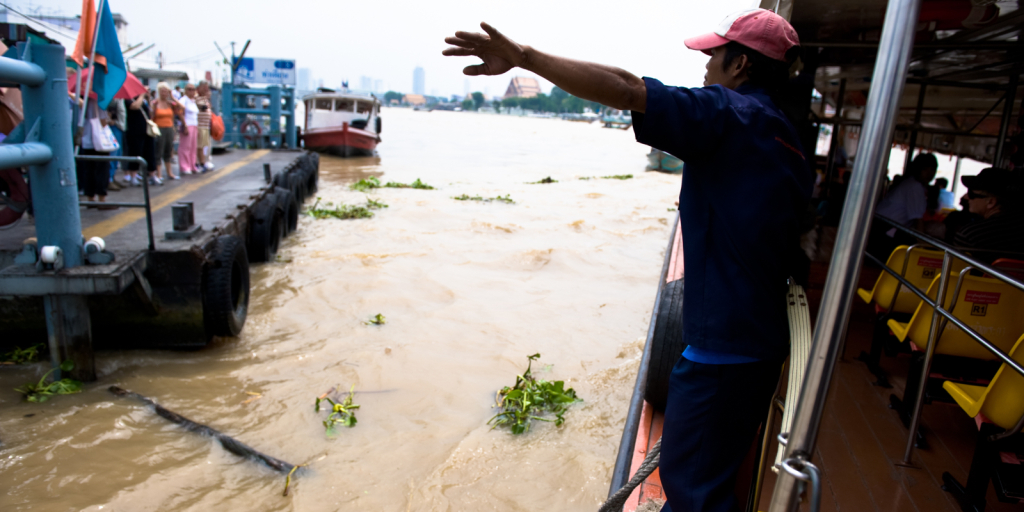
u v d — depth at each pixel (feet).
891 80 4.08
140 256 18.08
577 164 96.37
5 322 18.49
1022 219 15.38
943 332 12.73
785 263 6.64
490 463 14.42
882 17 15.55
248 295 22.24
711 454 6.92
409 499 13.12
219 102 74.49
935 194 32.91
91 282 16.08
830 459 12.01
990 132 32.07
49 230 16.44
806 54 18.88
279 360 19.29
